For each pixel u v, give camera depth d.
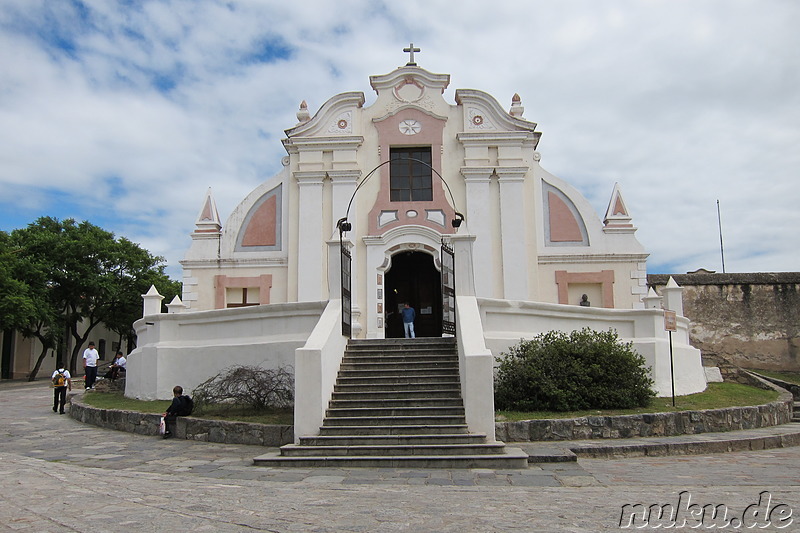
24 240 39.53
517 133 21.84
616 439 12.78
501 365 14.64
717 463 10.95
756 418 15.01
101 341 49.06
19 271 36.50
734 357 25.20
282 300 21.58
